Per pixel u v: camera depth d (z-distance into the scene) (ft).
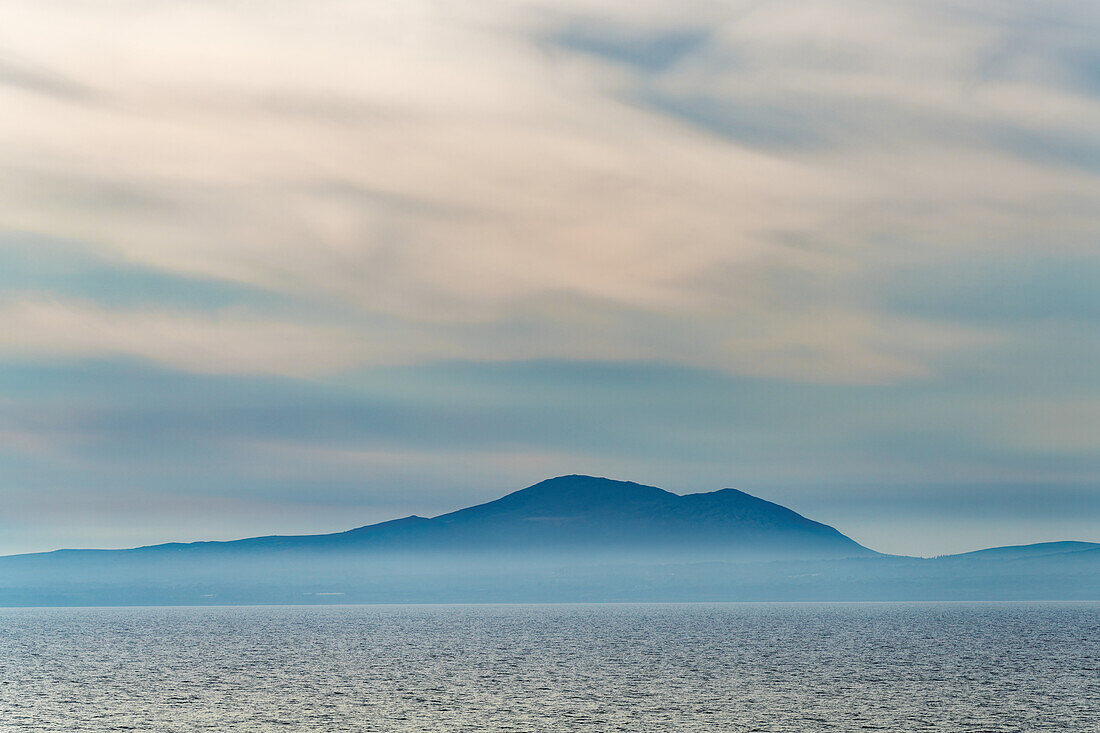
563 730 555.69
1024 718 585.22
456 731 554.87
